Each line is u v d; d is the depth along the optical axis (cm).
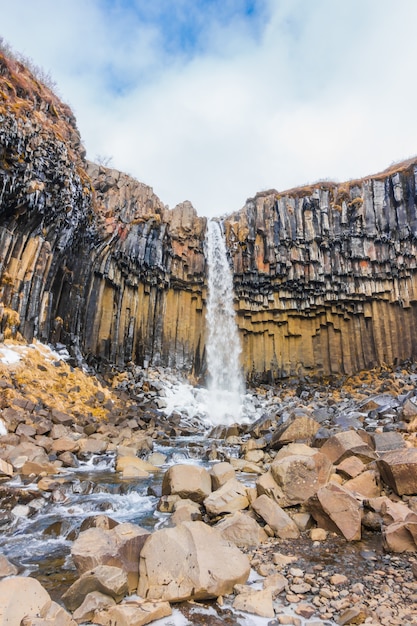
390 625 330
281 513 568
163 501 672
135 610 343
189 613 361
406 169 2550
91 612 351
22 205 1498
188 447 1243
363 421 1305
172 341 2542
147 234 2439
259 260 2684
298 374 2659
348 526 531
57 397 1349
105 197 2248
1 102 1444
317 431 988
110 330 2173
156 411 1800
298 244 2620
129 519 626
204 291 2719
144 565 409
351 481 657
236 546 484
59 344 1703
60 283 1786
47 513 636
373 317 2555
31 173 1506
